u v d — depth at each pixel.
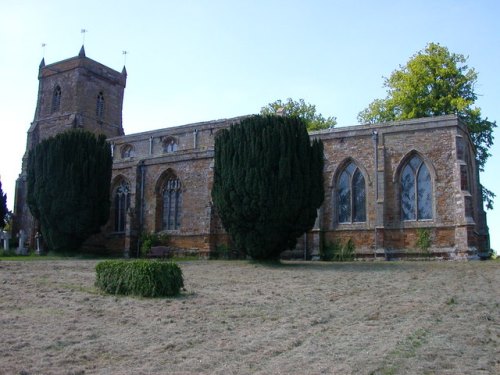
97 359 10.58
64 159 41.62
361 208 36.97
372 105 58.22
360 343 11.78
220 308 16.12
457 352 10.91
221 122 51.69
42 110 68.69
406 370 9.74
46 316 14.27
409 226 34.84
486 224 42.12
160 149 55.19
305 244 37.66
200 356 10.84
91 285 20.22
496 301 16.72
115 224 46.12
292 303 17.12
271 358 10.72
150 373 9.63
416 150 35.34
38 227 50.66
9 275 22.69
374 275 24.56
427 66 51.66
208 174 40.56
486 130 50.19
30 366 9.89
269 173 30.08
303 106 69.62
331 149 38.22
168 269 18.53
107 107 69.25
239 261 33.81
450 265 28.22
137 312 15.27
